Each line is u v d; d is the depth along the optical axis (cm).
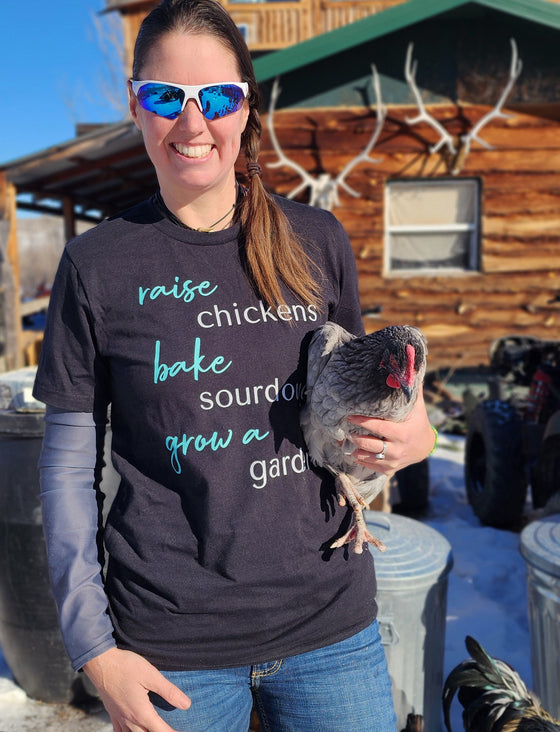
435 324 816
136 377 142
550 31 720
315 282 159
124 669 136
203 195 149
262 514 142
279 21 1433
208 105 140
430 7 708
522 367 590
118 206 1533
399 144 787
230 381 143
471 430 528
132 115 155
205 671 141
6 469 286
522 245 798
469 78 768
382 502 426
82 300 143
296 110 786
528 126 780
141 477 146
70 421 149
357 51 770
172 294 144
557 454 446
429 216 814
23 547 286
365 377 149
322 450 156
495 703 229
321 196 770
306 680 146
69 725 289
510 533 480
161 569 140
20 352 991
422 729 253
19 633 297
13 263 982
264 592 141
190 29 139
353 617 151
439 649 260
